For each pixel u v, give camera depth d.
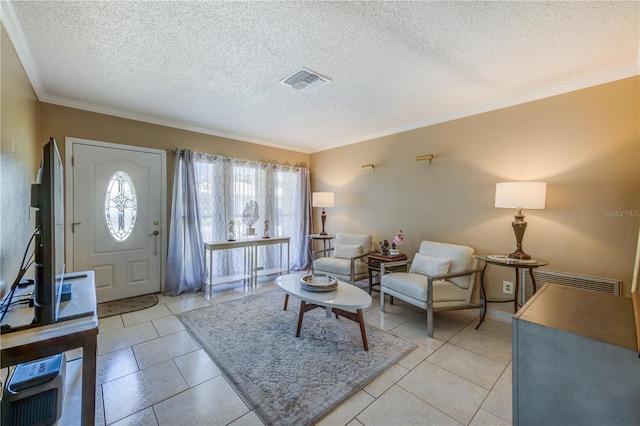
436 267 2.91
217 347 2.28
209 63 2.22
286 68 2.30
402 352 2.24
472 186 3.19
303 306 2.52
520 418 1.13
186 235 3.75
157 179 3.65
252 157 4.61
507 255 2.83
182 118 3.60
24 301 1.46
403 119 3.60
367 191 4.41
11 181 1.72
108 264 3.31
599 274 2.39
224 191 4.20
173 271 3.63
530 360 1.11
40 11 1.60
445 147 3.43
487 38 1.87
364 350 2.26
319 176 5.29
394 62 2.19
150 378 1.87
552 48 1.98
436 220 3.53
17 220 1.83
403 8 1.59
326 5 1.57
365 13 1.64
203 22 1.72
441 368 2.03
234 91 2.76
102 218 3.26
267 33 1.84
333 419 1.52
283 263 5.05
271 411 1.57
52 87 2.66
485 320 2.94
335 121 3.70
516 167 2.86
